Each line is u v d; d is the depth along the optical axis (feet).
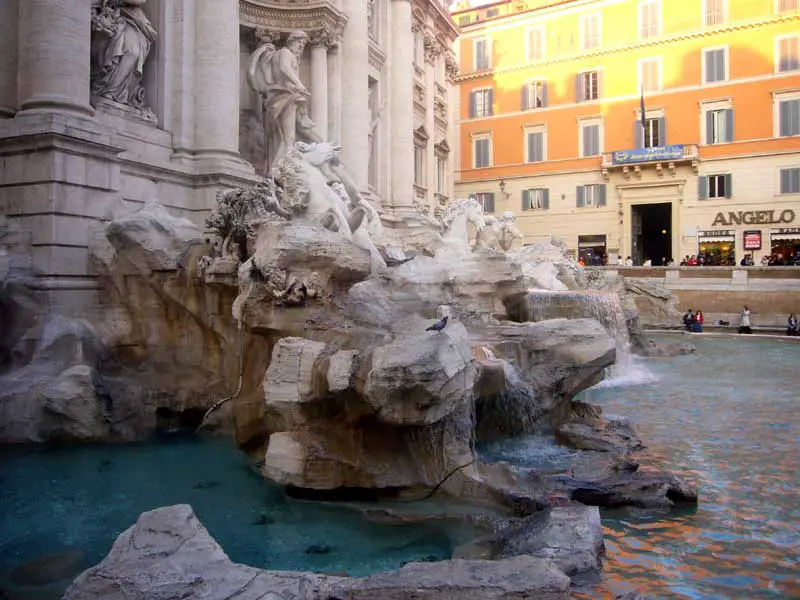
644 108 144.87
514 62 164.04
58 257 41.47
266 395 26.99
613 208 152.76
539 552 20.44
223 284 36.37
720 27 140.05
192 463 32.19
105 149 44.91
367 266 34.65
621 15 151.33
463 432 28.12
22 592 19.42
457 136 171.53
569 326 38.27
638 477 27.53
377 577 17.79
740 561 20.94
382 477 26.09
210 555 18.12
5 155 42.42
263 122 71.00
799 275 105.70
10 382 35.91
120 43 51.19
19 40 44.01
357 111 83.82
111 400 36.96
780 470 30.25
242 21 70.49
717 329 108.78
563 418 36.99
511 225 88.94
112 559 17.60
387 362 23.93
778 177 135.44
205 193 55.62
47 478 29.99
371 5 98.27
